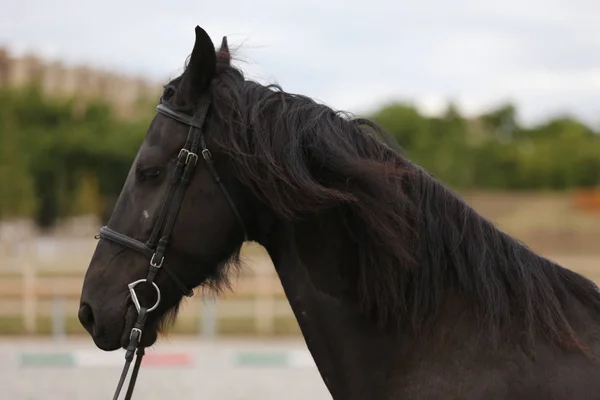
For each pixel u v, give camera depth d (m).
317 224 2.94
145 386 9.55
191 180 2.91
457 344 2.79
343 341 2.91
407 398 2.79
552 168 82.56
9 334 14.40
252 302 17.06
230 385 9.70
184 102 2.95
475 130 93.50
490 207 54.56
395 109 89.12
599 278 15.00
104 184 81.00
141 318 2.89
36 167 76.00
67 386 9.47
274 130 2.85
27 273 15.12
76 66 124.06
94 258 2.97
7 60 119.31
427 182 2.94
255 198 2.95
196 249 2.91
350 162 2.78
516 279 2.85
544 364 2.71
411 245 2.84
